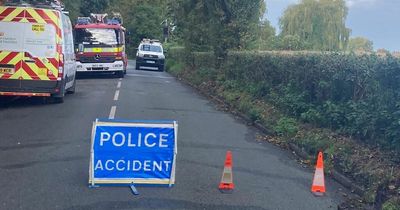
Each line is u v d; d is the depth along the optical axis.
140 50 40.12
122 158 7.05
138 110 14.82
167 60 42.69
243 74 19.20
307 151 10.03
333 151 9.27
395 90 8.41
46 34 14.52
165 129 7.16
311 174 8.55
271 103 14.85
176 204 6.32
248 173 8.29
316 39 38.56
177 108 16.19
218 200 6.62
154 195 6.67
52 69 14.62
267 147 10.79
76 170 7.69
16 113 13.25
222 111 16.48
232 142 11.02
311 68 12.30
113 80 26.03
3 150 8.85
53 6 14.75
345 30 38.97
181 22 31.45
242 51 20.30
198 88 24.16
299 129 11.62
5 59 14.34
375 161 8.30
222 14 22.28
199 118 14.35
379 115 8.73
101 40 27.05
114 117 13.09
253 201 6.69
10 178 7.11
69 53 16.56
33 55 14.45
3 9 14.27
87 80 25.69
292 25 39.28
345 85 10.52
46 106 14.80
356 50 10.68
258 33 23.73
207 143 10.64
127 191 6.79
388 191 7.27
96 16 28.81
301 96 12.71
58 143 9.57
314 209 6.53
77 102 15.99
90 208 5.98
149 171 7.14
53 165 7.93
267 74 16.25
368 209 6.82
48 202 6.14
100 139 6.97
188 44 31.14
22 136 10.16
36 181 7.02
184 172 7.99
